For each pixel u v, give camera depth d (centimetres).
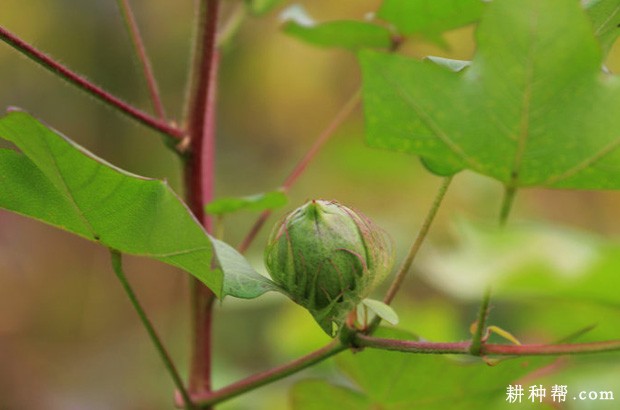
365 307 49
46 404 126
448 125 45
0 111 148
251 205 55
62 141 45
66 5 148
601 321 55
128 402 121
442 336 69
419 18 59
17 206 49
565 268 41
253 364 110
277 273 48
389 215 112
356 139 116
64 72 51
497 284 41
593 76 44
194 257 46
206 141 57
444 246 107
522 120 44
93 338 138
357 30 61
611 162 44
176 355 110
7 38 49
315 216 48
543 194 110
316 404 56
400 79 45
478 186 101
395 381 54
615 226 111
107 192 46
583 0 48
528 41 44
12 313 139
